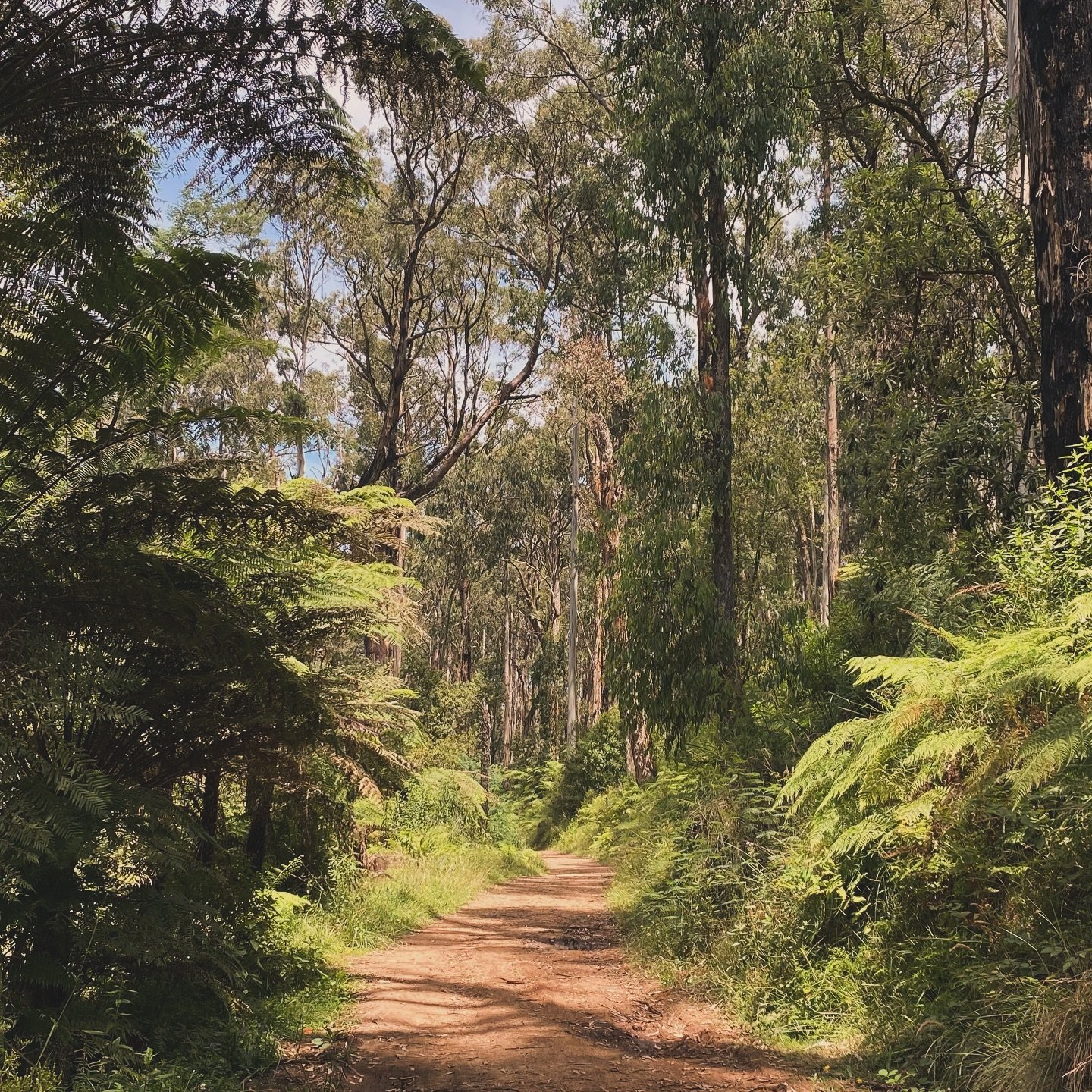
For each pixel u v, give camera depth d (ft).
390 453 77.87
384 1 16.30
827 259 37.60
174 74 16.11
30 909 13.07
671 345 42.63
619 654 41.65
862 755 17.19
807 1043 16.65
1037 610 17.83
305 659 20.75
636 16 42.11
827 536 73.67
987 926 15.52
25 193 19.11
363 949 27.25
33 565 14.12
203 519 17.26
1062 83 20.27
